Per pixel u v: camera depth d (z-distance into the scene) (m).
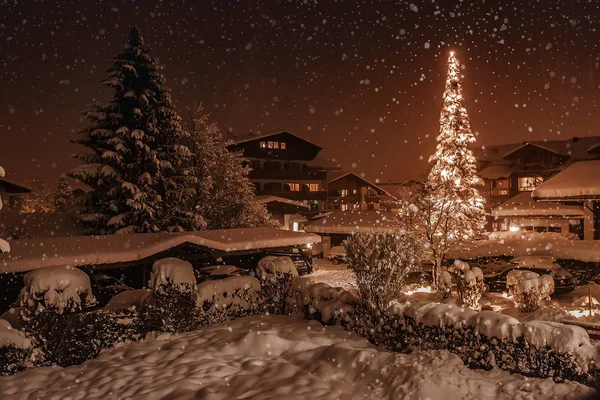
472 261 27.75
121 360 9.93
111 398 7.83
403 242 12.66
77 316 11.24
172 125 31.89
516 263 24.69
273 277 14.94
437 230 24.56
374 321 11.17
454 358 8.58
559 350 8.02
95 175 29.70
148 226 29.67
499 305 19.92
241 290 14.13
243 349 10.16
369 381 8.35
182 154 32.28
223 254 26.31
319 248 45.12
